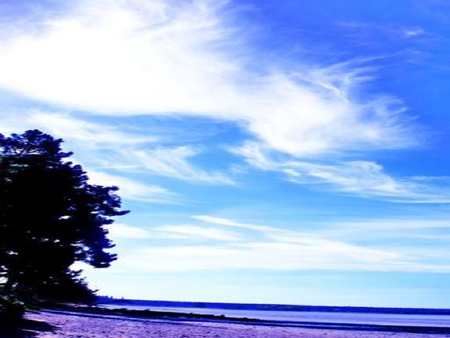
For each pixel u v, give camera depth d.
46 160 28.14
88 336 17.27
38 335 15.30
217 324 39.56
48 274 28.02
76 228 28.56
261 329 36.25
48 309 34.12
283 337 27.97
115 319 32.66
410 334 38.44
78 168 30.75
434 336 36.25
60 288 31.69
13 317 18.42
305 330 39.16
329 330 40.69
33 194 25.89
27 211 25.75
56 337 15.37
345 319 94.19
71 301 33.31
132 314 45.66
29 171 26.17
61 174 27.77
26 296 30.25
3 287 27.09
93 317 32.09
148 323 31.45
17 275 27.20
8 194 25.50
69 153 30.89
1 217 25.41
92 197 30.81
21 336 14.48
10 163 26.50
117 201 33.56
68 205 28.70
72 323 23.23
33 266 26.98
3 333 14.70
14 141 28.11
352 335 34.41
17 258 26.23
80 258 31.80
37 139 28.86
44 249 26.38
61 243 28.23
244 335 27.47
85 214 29.69
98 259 32.97
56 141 29.66
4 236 25.34
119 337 18.39
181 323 36.03
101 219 32.62
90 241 31.66
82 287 33.28
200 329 29.94
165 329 26.67
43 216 26.41
